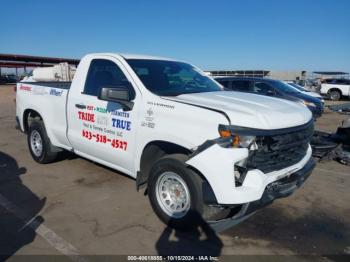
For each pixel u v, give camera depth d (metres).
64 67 11.41
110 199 4.48
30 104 5.84
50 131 5.49
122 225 3.79
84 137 4.75
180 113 3.48
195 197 3.33
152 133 3.72
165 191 3.73
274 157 3.37
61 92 5.17
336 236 3.66
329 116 15.58
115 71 4.39
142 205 4.31
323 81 27.81
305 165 3.84
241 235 3.63
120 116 4.12
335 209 4.35
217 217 3.56
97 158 4.75
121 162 4.27
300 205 4.46
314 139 6.83
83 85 4.79
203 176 3.32
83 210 4.15
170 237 3.55
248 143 3.12
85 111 4.66
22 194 4.64
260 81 12.09
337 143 6.87
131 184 5.03
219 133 3.16
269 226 3.85
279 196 3.41
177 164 3.44
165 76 4.38
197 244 3.43
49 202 4.38
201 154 3.19
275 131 3.24
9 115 13.43
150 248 3.34
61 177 5.32
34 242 3.40
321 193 4.92
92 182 5.11
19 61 43.03
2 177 5.33
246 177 3.16
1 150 7.12
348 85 26.30
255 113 3.29
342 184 5.35
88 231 3.64
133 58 4.46
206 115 3.29
